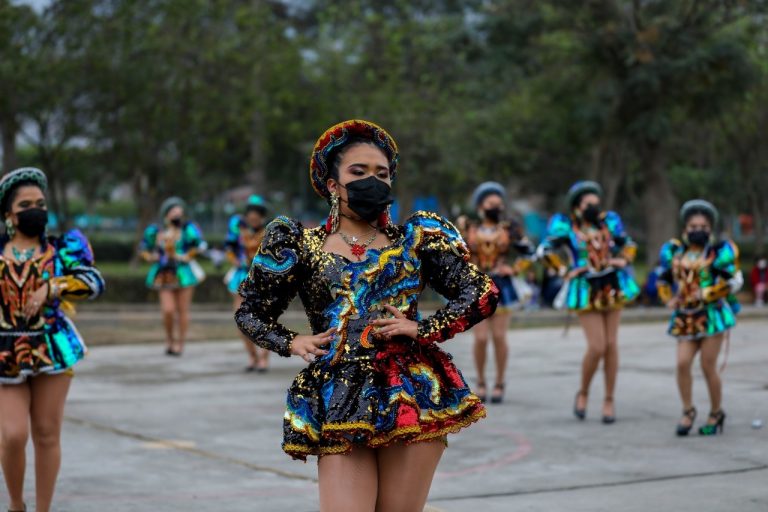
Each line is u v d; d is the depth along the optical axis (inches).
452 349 845.8
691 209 478.6
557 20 1899.6
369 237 221.1
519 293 582.6
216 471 409.1
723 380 631.2
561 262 521.0
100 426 505.7
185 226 813.2
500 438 471.8
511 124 2107.5
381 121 1987.0
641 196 3093.0
